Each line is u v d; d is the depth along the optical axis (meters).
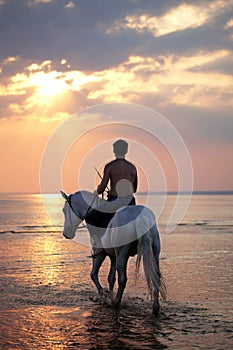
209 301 10.37
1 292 11.49
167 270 15.34
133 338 7.65
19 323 8.66
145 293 11.34
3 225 39.50
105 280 13.44
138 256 8.70
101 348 7.19
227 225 39.56
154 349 7.11
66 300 10.56
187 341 7.46
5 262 17.31
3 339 7.72
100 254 10.22
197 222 43.88
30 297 10.89
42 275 14.22
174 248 22.41
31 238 27.67
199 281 13.10
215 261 17.72
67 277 13.86
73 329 8.22
